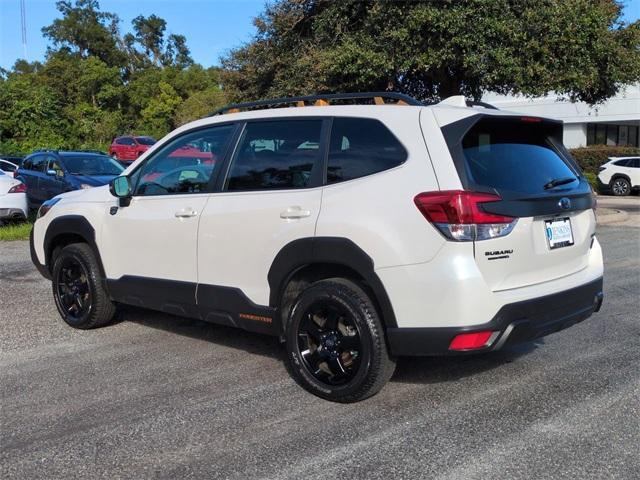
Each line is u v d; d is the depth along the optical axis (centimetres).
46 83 5778
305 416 415
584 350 544
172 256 519
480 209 385
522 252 404
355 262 410
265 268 457
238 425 403
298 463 353
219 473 345
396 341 400
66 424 408
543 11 1286
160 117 5841
